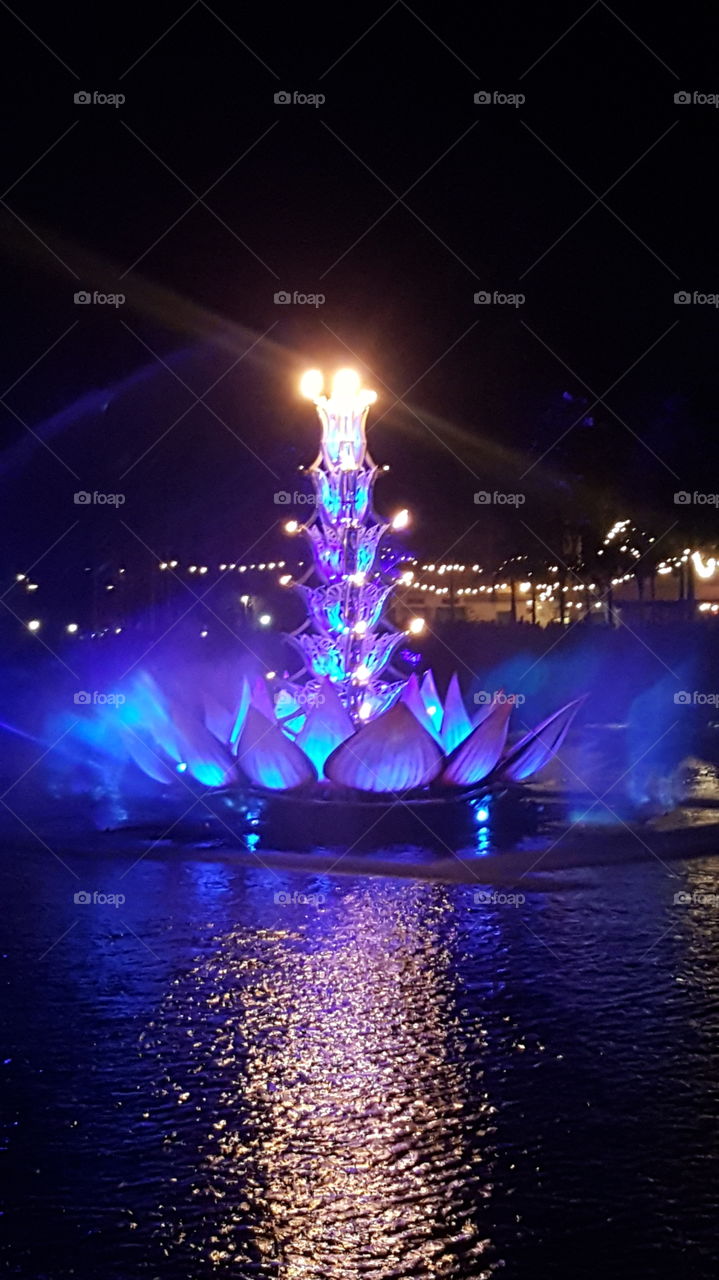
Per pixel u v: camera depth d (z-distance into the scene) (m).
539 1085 6.34
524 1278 4.68
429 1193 5.29
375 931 9.17
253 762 12.94
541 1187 5.32
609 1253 4.82
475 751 12.88
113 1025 7.29
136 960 8.55
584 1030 7.09
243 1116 6.05
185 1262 4.81
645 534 29.05
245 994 7.81
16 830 13.10
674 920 9.34
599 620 36.84
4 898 10.33
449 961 8.42
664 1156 5.56
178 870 11.26
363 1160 5.58
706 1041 6.89
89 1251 4.89
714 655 28.39
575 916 9.49
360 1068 6.60
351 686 13.53
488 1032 7.09
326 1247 4.90
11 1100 6.25
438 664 28.95
